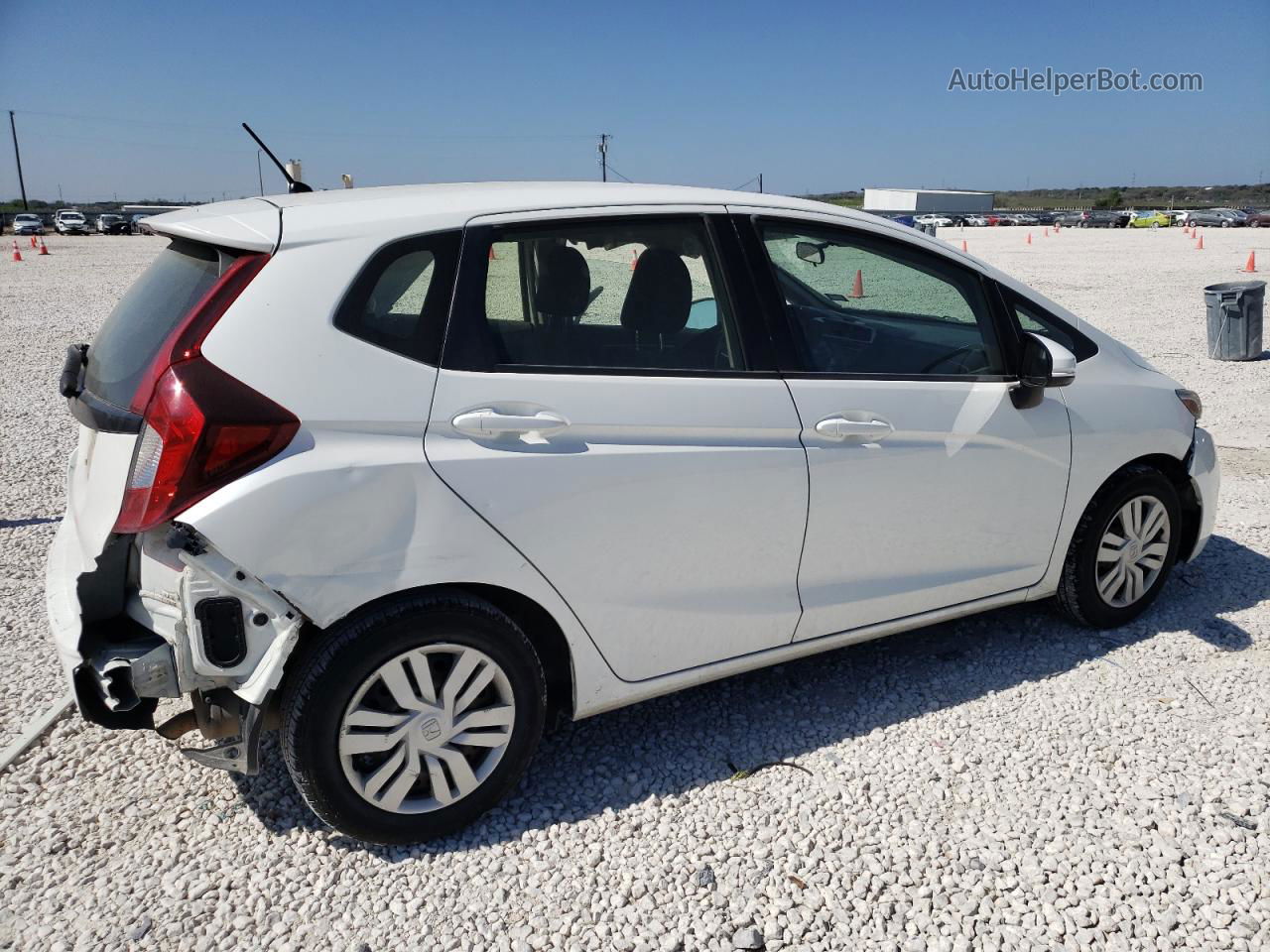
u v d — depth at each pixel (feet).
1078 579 12.94
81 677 8.58
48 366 34.99
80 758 10.68
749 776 10.40
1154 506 13.34
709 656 10.49
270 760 10.64
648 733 11.28
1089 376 12.64
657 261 9.82
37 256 108.78
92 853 9.20
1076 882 8.79
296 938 8.20
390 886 8.80
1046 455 12.07
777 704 11.87
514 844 9.37
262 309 8.20
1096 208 367.25
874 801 9.95
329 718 8.48
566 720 11.52
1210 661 12.65
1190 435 13.64
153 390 7.99
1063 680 12.25
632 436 9.41
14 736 11.05
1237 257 92.12
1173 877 8.80
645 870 9.02
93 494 8.77
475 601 8.97
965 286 11.75
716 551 10.06
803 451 10.28
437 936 8.23
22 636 13.51
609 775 10.45
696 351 9.92
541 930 8.30
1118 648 13.07
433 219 8.94
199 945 8.12
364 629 8.47
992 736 11.06
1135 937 8.17
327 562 8.21
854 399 10.58
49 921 8.35
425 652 8.82
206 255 8.83
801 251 10.69
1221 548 16.53
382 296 8.60
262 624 8.25
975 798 9.97
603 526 9.37
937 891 8.70
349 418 8.33
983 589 12.24
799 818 9.71
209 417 7.79
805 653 11.18
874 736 11.07
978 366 11.71
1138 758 10.58
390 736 8.83
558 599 9.35
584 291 9.45
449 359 8.77
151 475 7.91
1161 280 67.15
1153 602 14.44
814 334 10.62
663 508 9.63
